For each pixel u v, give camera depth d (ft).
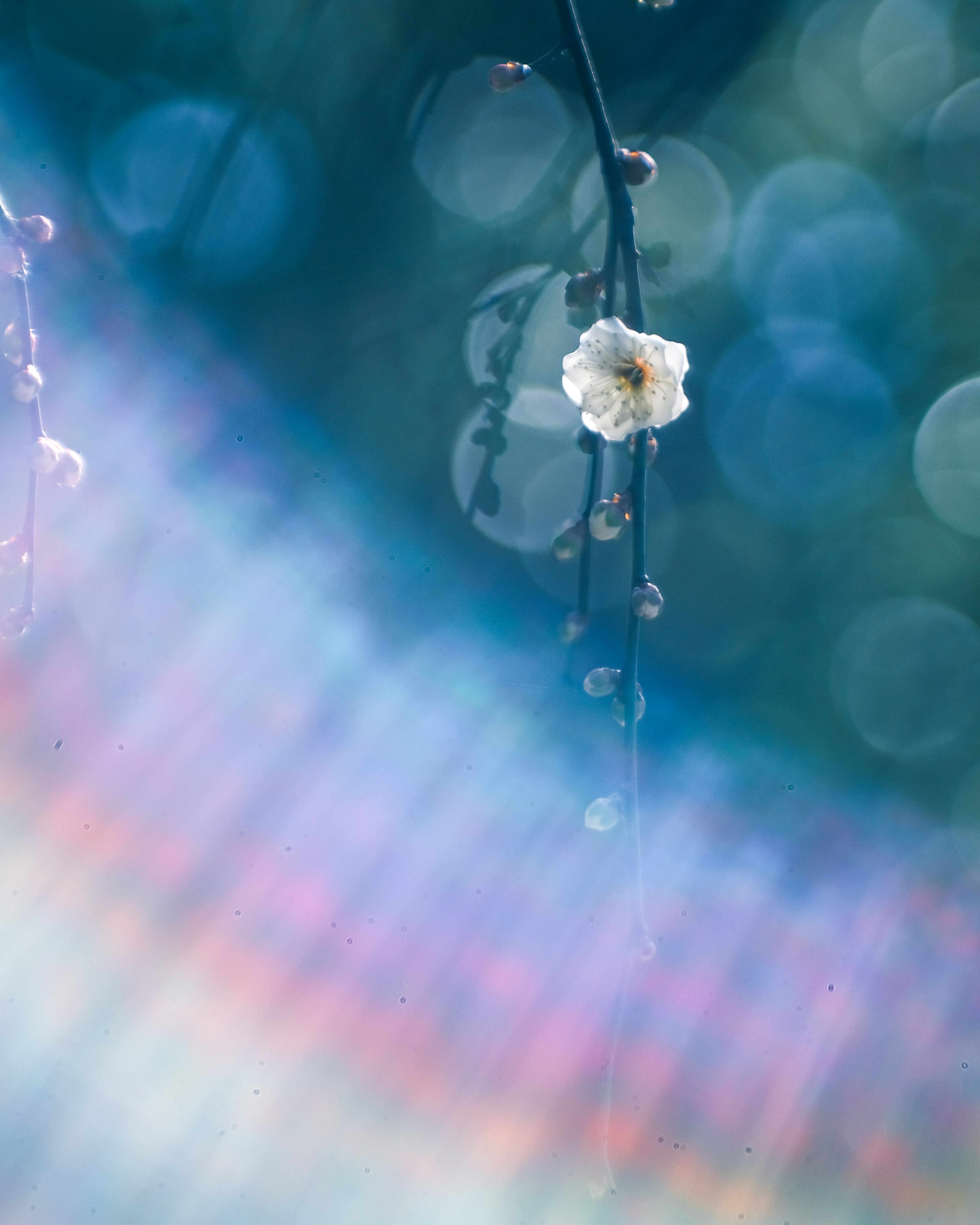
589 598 3.67
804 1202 3.67
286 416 3.76
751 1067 3.71
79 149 3.71
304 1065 3.64
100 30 3.71
